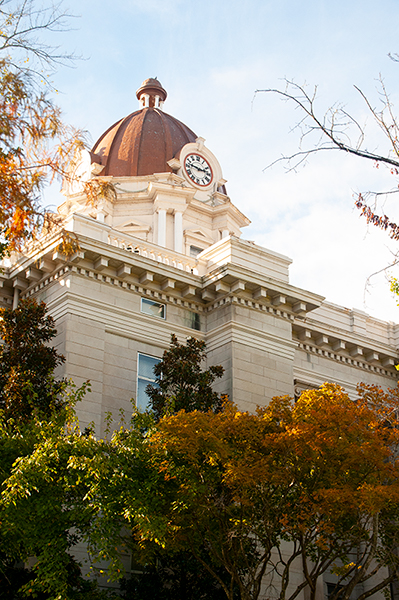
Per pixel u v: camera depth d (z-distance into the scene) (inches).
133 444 804.0
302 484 865.5
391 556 889.5
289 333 1250.6
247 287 1202.0
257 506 880.3
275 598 1045.8
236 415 887.7
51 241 1093.1
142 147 1921.8
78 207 1838.1
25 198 703.1
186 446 774.5
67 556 770.8
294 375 1306.6
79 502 783.7
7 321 940.6
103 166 1899.6
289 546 1103.6
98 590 872.3
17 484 721.0
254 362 1182.9
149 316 1162.0
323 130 520.7
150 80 2178.9
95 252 1101.1
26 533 746.2
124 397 1100.5
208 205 1910.7
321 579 1182.3
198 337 1208.8
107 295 1129.4
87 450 776.3
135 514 756.0
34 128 697.6
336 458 845.8
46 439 776.3
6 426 837.8
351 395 1379.2
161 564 994.1
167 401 946.1
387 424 1105.4
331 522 835.4
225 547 864.9
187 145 1939.0
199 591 932.0
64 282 1101.7
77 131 721.6
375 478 851.4
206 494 808.9
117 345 1120.2
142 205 1835.6
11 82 686.5
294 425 843.4
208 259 1266.0
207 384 1010.7
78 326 1081.4
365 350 1412.4
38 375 913.5
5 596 816.9
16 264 1165.1
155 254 1221.7
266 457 834.8
